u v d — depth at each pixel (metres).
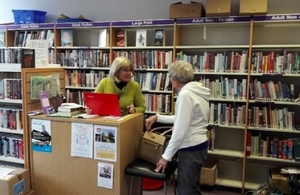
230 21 3.25
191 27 3.78
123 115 2.34
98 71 4.10
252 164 3.61
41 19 4.39
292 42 3.42
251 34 3.21
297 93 3.40
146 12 4.03
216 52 3.66
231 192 3.40
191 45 3.80
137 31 3.79
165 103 3.68
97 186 2.18
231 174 3.71
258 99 3.31
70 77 4.15
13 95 2.47
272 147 3.28
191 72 2.11
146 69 3.73
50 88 2.54
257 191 2.90
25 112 2.35
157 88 3.72
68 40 4.16
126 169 2.16
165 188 2.21
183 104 1.99
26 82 2.34
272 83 3.27
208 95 2.15
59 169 2.29
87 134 2.16
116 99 2.20
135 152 2.39
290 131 3.18
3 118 2.60
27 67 2.40
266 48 3.39
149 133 2.32
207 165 3.47
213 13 3.23
